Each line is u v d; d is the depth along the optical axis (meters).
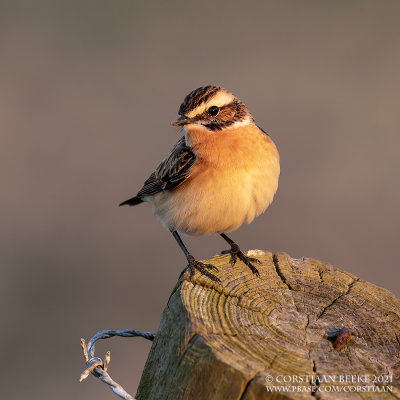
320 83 26.48
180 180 10.82
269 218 20.78
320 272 8.73
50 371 16.91
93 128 24.25
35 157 23.03
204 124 10.81
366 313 7.99
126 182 22.33
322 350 7.15
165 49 28.64
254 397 6.34
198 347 6.84
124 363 16.91
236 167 10.61
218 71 27.33
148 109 25.30
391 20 30.47
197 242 20.09
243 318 7.50
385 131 24.00
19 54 27.39
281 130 24.19
